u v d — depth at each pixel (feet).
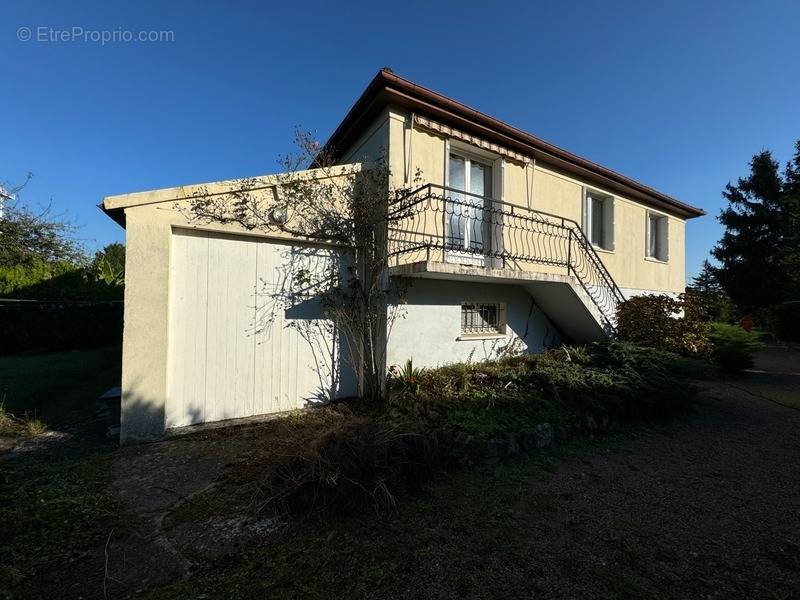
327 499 10.32
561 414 16.78
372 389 20.70
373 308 21.06
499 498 11.32
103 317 42.78
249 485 11.61
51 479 11.87
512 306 26.71
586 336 29.19
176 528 9.61
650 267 38.40
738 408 22.12
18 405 19.74
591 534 9.61
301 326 19.71
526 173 27.37
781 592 7.66
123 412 15.05
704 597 7.54
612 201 34.30
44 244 43.96
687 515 10.57
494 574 8.11
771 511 10.82
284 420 17.29
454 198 24.43
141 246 15.48
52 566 8.18
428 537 9.36
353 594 7.50
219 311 17.58
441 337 23.00
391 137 20.92
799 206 66.39
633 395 18.03
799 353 49.70
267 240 18.83
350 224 20.79
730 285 85.71
